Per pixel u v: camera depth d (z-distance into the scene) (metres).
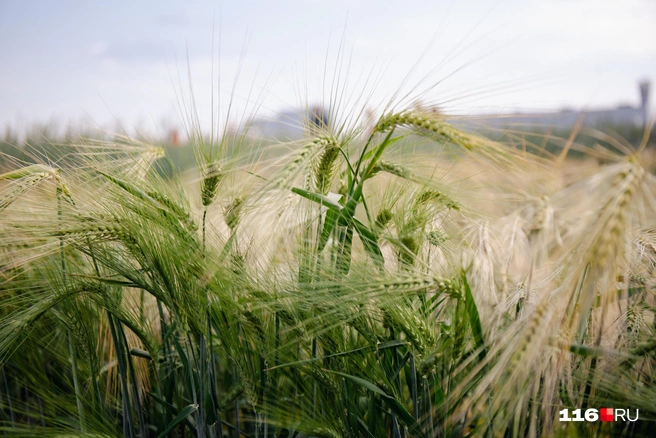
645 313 0.78
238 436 0.78
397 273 0.68
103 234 0.72
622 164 0.56
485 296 0.69
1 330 0.76
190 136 0.74
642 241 0.73
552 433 0.65
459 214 0.79
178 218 0.73
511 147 0.62
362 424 0.74
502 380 0.61
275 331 0.74
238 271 0.72
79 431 0.75
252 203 0.69
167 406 0.79
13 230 0.75
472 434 0.71
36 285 0.80
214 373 0.74
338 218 0.73
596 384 0.68
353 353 0.72
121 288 0.79
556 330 0.62
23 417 0.92
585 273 0.58
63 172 0.81
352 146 0.76
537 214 0.62
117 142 0.86
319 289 0.70
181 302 0.72
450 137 0.63
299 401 0.75
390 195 0.80
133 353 0.79
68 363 0.88
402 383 0.80
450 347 0.68
